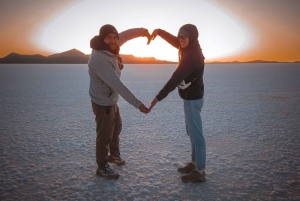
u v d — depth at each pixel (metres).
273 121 5.84
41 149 3.74
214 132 4.81
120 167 3.03
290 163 3.14
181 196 2.32
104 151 2.67
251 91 13.46
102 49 2.41
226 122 5.75
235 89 14.68
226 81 22.30
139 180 2.66
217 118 6.25
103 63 2.38
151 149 3.78
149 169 2.97
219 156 3.43
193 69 2.35
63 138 4.38
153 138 4.41
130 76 34.03
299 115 6.59
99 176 2.74
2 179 2.66
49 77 30.05
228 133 4.73
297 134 4.61
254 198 2.28
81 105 8.67
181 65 2.33
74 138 4.38
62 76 32.78
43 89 14.87
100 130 2.61
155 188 2.46
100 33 2.50
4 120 6.04
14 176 2.74
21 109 7.77
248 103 9.02
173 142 4.16
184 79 2.45
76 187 2.46
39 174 2.81
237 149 3.76
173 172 2.88
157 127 5.30
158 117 6.47
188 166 2.85
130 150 3.72
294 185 2.54
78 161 3.24
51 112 7.23
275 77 28.38
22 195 2.32
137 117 6.47
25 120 6.05
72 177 2.71
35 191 2.40
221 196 2.32
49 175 2.78
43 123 5.70
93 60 2.42
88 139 4.32
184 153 3.58
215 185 2.55
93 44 2.44
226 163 3.16
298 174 2.81
